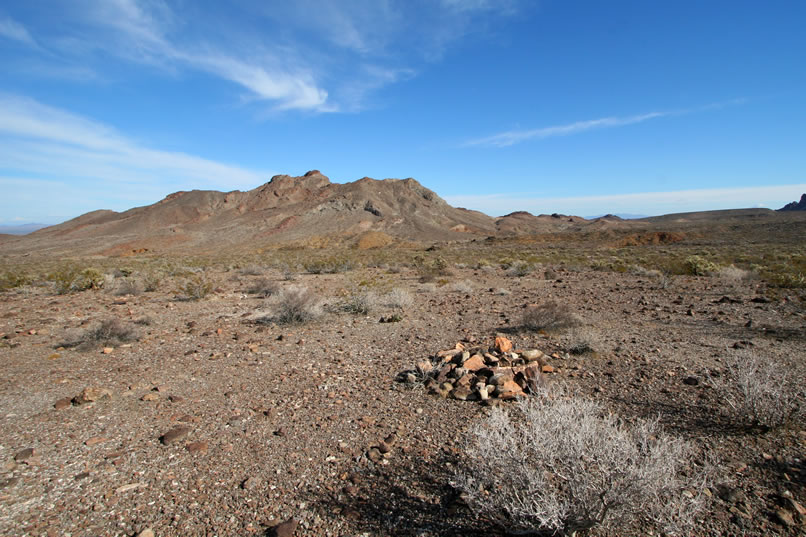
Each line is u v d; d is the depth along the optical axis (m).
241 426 4.66
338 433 4.41
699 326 8.98
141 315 11.95
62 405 5.28
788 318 9.48
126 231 173.38
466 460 3.69
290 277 24.09
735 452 3.64
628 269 25.42
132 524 3.03
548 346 7.58
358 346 8.23
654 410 4.60
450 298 14.84
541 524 2.37
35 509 3.20
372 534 2.84
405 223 178.38
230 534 2.90
